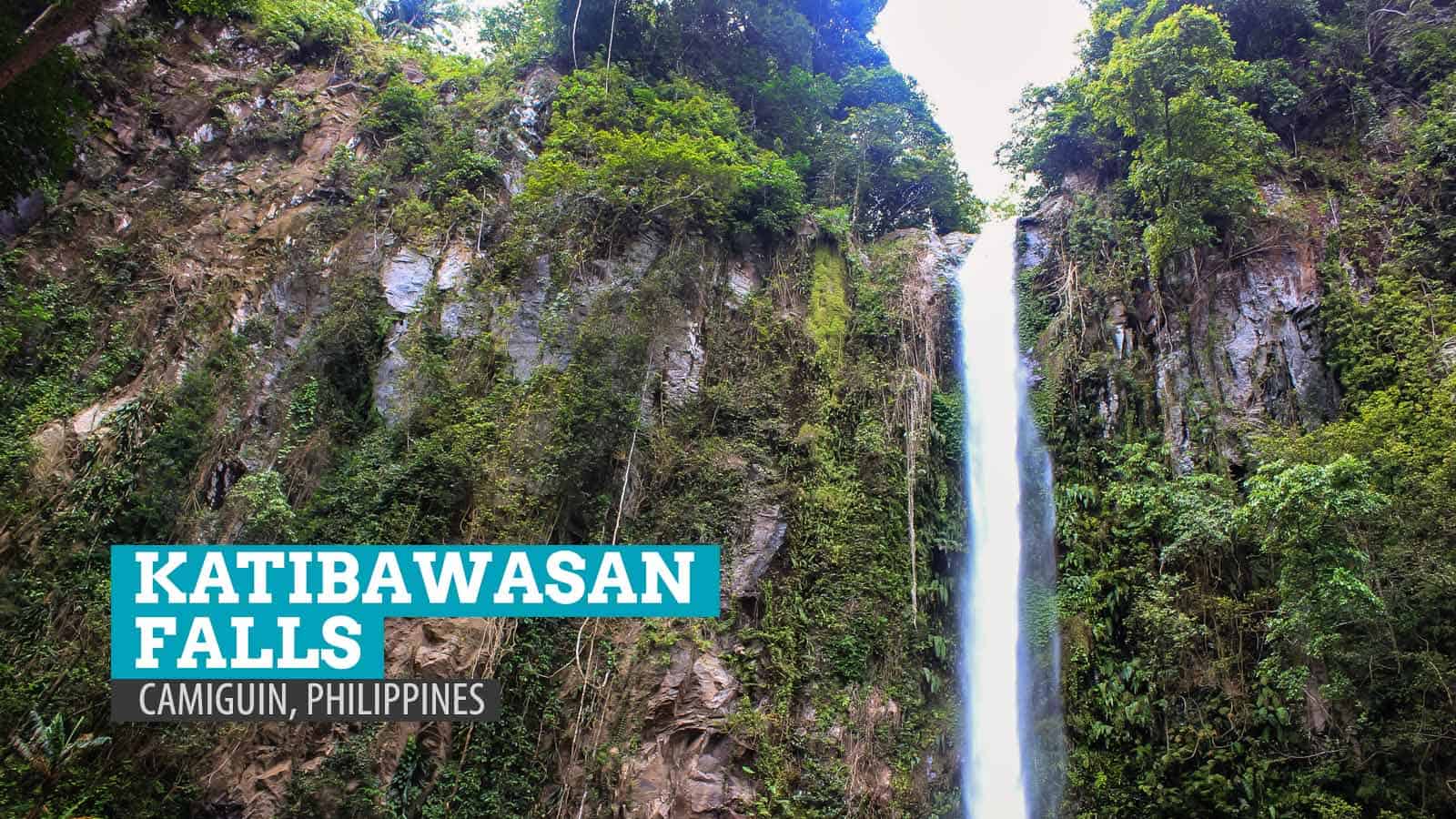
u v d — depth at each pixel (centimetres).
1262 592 1316
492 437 1355
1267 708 1259
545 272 1602
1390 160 1816
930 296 1866
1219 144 1672
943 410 1675
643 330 1501
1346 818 1127
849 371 1656
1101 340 1758
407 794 1049
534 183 1673
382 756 1056
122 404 1314
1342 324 1552
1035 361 1820
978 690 1466
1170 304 1723
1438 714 1106
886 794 1234
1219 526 1352
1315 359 1568
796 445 1492
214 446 1295
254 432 1345
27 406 1267
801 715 1256
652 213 1712
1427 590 1122
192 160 1741
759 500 1409
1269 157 1789
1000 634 1509
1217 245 1727
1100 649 1415
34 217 1505
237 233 1636
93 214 1555
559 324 1509
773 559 1370
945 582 1502
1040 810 1342
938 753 1322
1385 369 1470
